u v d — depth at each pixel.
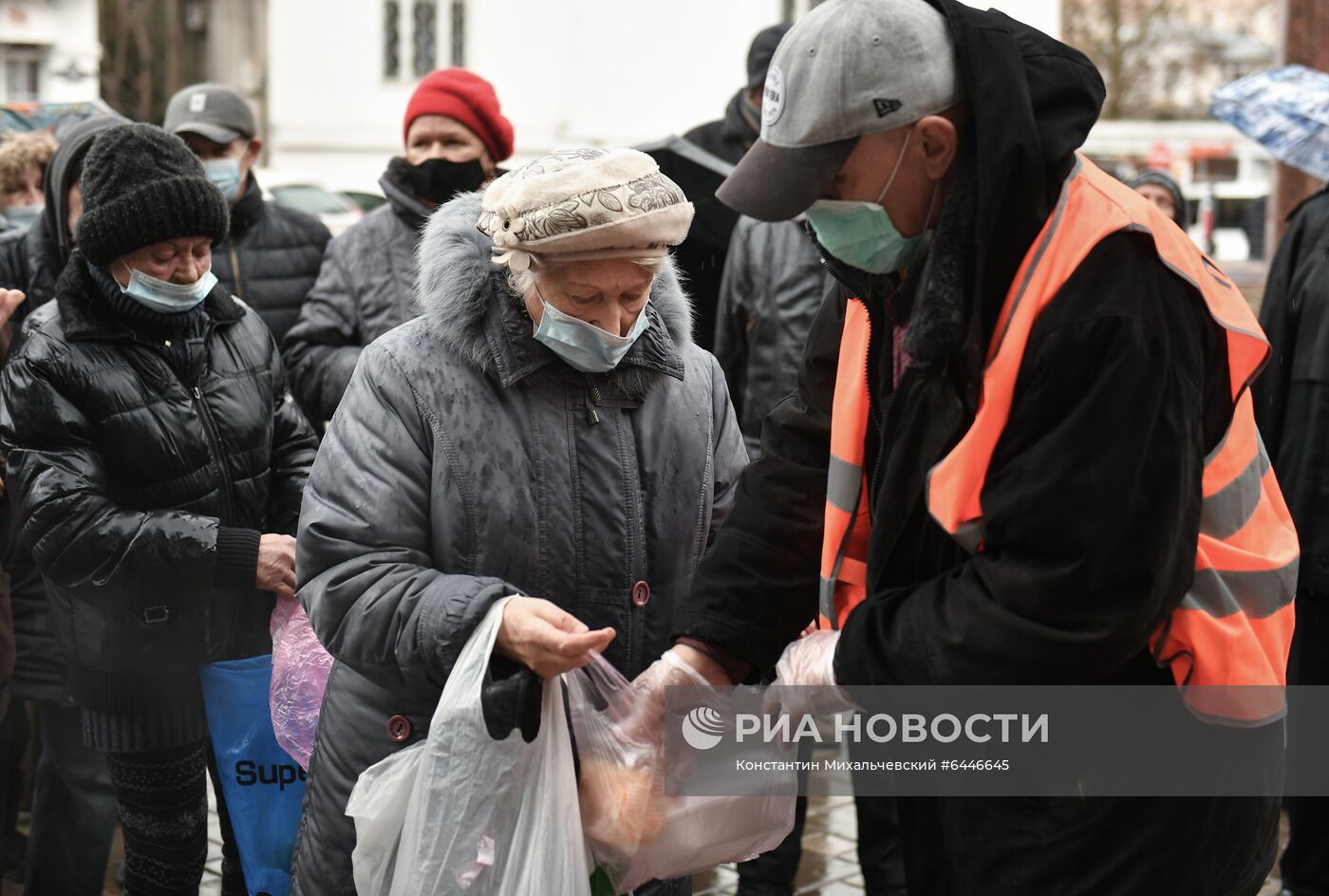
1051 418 1.84
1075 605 1.80
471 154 4.24
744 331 4.19
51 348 2.94
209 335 3.13
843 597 2.22
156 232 2.90
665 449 2.34
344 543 2.20
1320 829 3.73
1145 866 1.99
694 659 2.23
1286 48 8.62
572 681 2.18
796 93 1.94
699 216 4.60
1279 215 9.09
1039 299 1.85
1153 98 39.09
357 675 2.34
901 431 2.03
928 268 1.89
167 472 3.01
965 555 2.01
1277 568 2.01
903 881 3.71
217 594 3.00
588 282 2.13
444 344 2.26
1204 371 1.93
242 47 31.22
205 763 3.18
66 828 3.52
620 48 25.22
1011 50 1.92
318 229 4.54
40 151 4.68
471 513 2.21
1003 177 1.85
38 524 2.91
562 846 2.08
